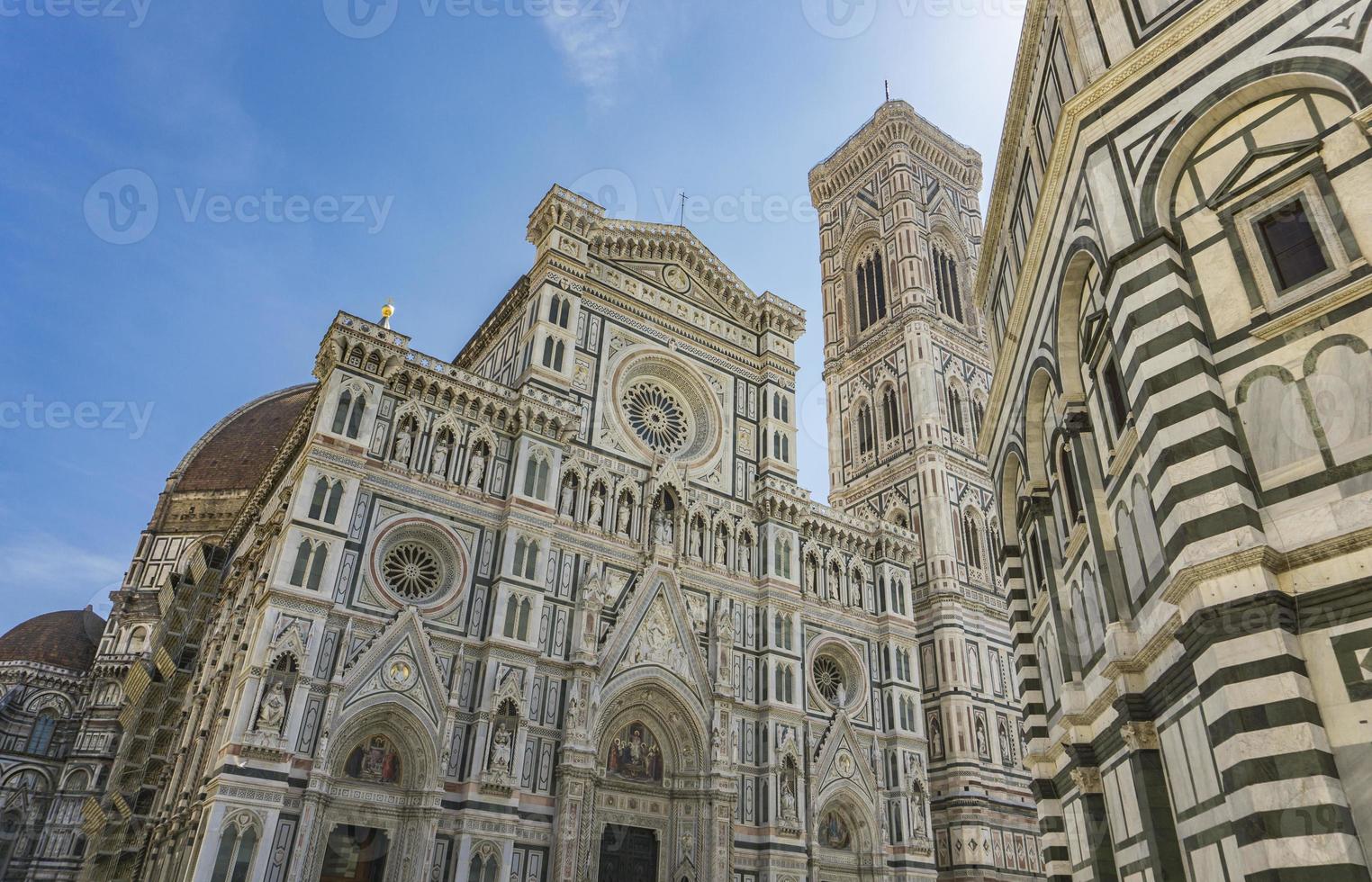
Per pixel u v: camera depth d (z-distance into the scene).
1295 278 18.89
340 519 46.47
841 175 106.75
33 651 99.31
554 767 48.25
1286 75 19.81
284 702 41.19
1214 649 17.39
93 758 89.38
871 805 59.91
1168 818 21.25
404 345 52.78
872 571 70.44
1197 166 21.33
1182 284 20.41
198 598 74.75
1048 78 28.92
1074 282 26.22
